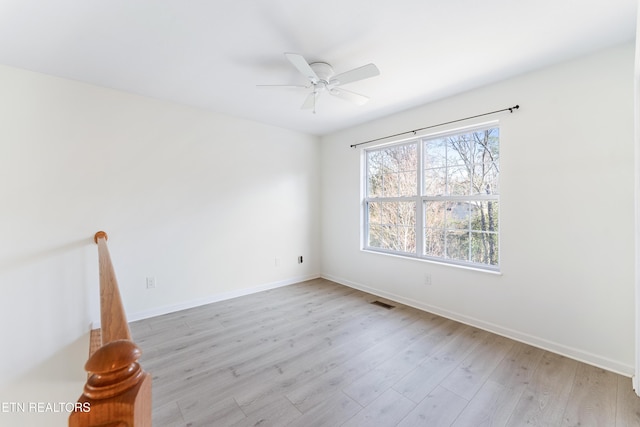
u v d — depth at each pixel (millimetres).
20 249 2305
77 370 2543
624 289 1942
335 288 3984
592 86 2047
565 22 1711
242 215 3656
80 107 2543
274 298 3555
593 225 2059
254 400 1711
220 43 1947
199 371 2008
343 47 1992
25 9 1573
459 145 2959
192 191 3229
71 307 2520
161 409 1635
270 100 2998
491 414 1595
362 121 3727
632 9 1589
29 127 2324
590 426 1502
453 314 2895
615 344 1981
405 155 3475
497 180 2674
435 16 1665
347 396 1748
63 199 2479
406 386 1841
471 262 2852
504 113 2492
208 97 2922
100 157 2654
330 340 2461
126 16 1657
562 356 2186
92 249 2619
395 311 3125
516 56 2105
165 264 3059
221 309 3184
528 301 2383
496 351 2266
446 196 3033
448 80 2502
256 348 2326
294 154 4188
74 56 2105
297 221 4250
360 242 3922
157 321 2855
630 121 1907
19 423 2322
